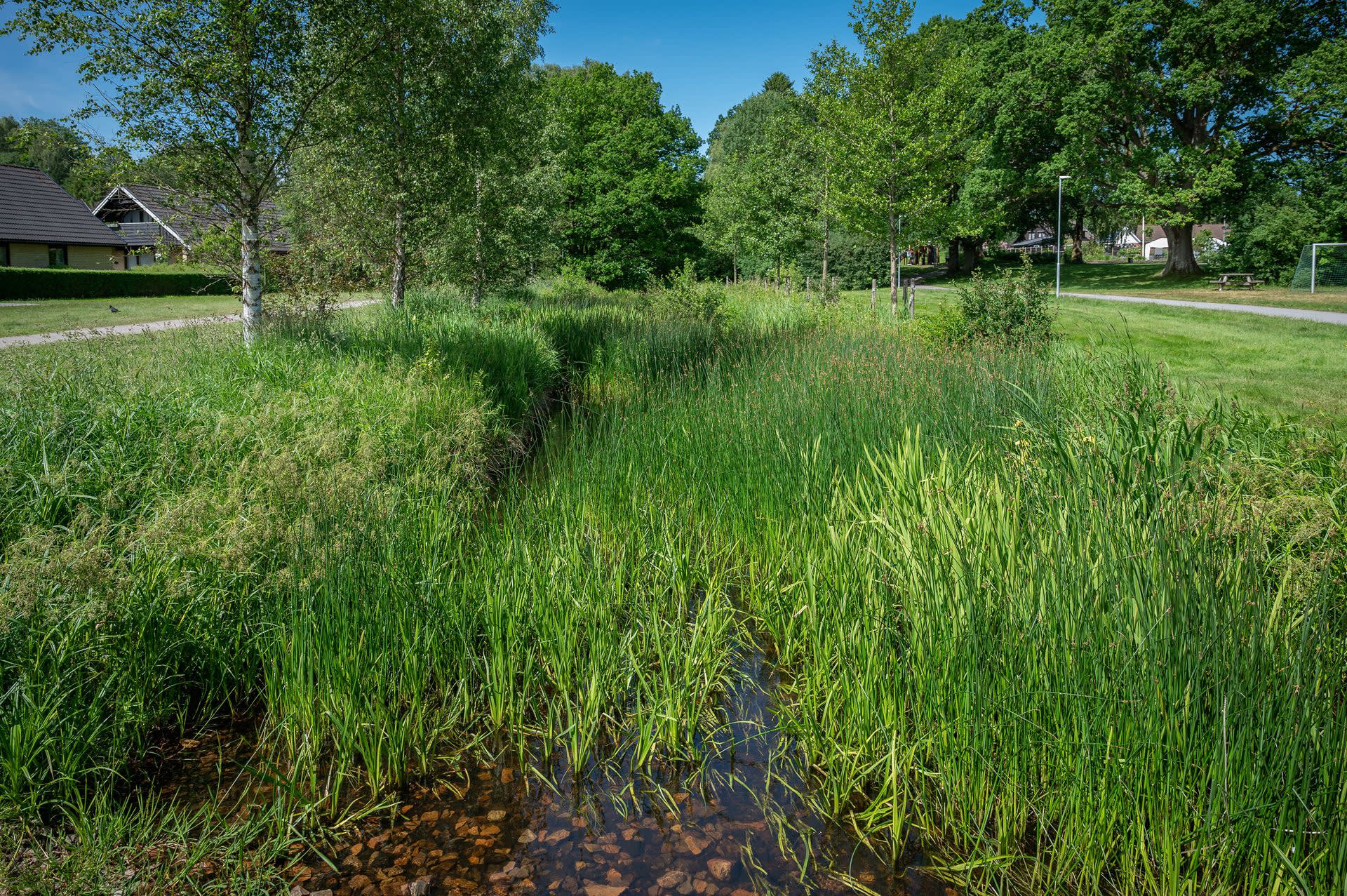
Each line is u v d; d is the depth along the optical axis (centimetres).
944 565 342
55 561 312
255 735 345
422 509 471
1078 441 436
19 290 2584
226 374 714
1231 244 3119
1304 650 260
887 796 309
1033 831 293
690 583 477
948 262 4409
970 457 502
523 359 999
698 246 4069
